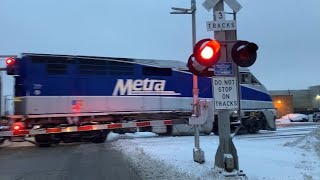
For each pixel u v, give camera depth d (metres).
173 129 28.16
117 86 26.14
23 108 23.62
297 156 14.88
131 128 26.73
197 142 14.34
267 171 11.80
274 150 16.89
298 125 44.00
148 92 27.14
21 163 15.86
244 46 10.23
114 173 12.80
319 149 16.53
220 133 11.23
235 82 11.09
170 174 11.98
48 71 24.30
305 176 10.78
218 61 10.99
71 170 13.73
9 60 23.48
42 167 14.66
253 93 31.81
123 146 21.50
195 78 14.72
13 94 23.81
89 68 25.44
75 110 24.69
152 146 20.44
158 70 27.64
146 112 26.91
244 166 12.73
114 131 27.16
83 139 25.00
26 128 23.78
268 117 32.09
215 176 10.73
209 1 11.25
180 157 15.73
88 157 17.39
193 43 15.88
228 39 11.22
